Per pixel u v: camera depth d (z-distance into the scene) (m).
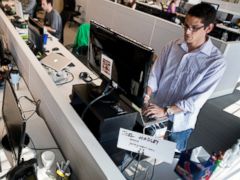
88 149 1.02
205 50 1.48
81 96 1.27
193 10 1.38
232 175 1.27
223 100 3.90
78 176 1.20
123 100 1.26
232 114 3.54
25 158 1.25
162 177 1.25
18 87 1.90
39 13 4.57
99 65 1.34
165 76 1.69
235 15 5.76
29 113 1.64
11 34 2.27
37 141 1.41
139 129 1.31
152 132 1.31
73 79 2.10
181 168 1.22
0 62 2.08
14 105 1.13
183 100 1.52
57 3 6.61
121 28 4.77
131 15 4.45
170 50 1.68
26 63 1.84
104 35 1.23
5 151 1.30
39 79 1.56
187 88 1.56
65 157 1.33
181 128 1.62
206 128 3.07
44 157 1.25
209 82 1.48
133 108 1.22
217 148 2.71
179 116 1.55
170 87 1.67
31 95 1.85
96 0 5.37
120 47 1.13
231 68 3.72
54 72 2.06
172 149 0.91
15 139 1.11
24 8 4.15
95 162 0.97
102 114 1.14
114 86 1.27
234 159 1.36
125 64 1.13
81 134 1.10
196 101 1.51
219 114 3.47
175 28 3.66
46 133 1.49
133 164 1.31
